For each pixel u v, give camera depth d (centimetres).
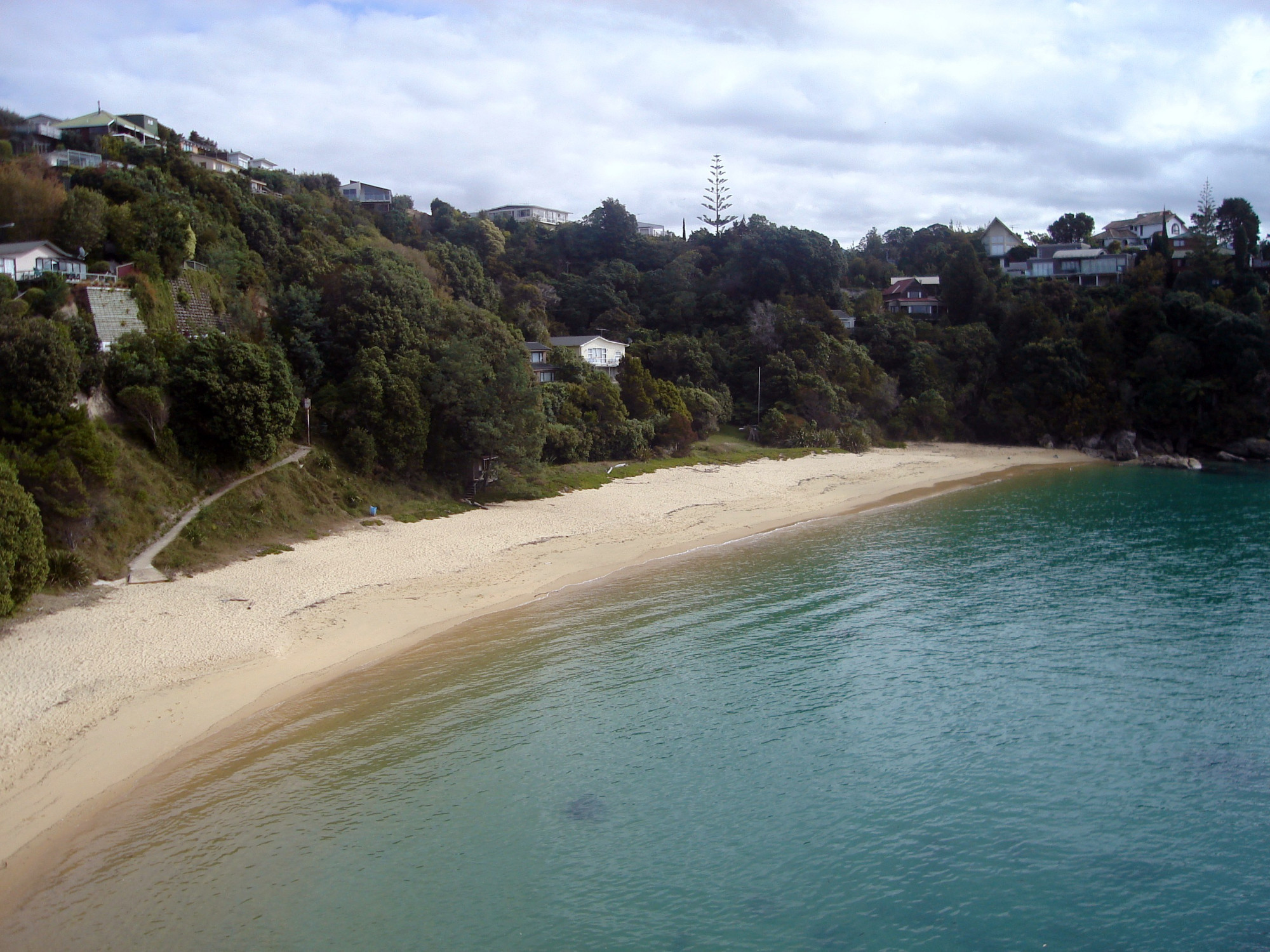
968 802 2169
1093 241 14125
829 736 2492
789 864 1909
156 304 4669
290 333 5416
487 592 3681
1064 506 5938
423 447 5203
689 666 2973
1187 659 3080
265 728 2348
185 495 3938
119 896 1661
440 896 1759
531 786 2181
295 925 1642
